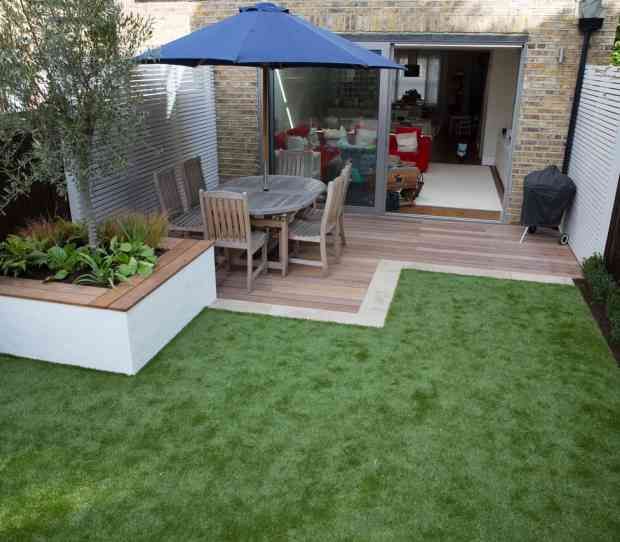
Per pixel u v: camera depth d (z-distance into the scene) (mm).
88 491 2922
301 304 5211
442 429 3447
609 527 2723
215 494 2908
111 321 3881
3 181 4875
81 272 4492
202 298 5035
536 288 5617
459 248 6848
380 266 6191
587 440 3359
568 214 7086
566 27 6883
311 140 8320
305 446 3283
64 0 3682
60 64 3750
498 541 2635
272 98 8320
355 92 7898
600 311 5066
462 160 13273
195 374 4039
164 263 4613
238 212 5152
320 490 2941
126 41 4094
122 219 5059
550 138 7359
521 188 7691
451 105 18438
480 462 3160
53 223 5129
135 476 3029
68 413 3574
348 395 3795
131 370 4012
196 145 8156
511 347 4453
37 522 2721
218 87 8414
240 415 3570
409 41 7375
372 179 8219
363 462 3152
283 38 4984
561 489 2963
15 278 4371
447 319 4926
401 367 4148
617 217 5309
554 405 3703
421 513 2795
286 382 3945
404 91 18531
